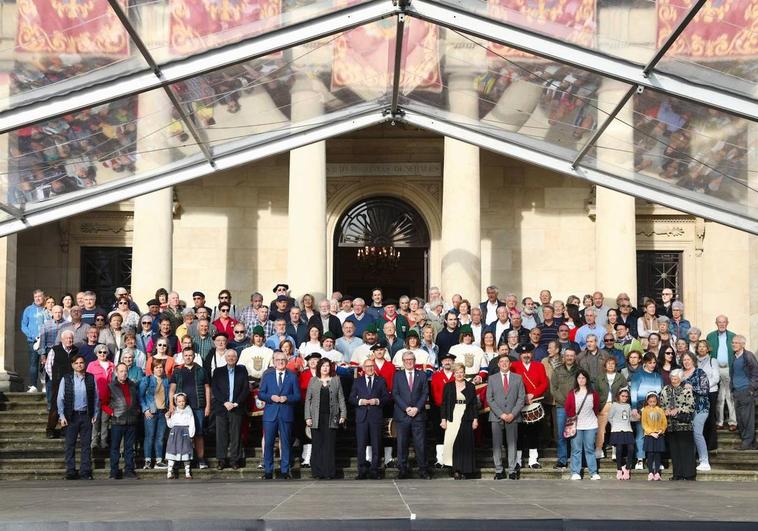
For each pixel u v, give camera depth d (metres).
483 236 34.00
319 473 20.86
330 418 20.89
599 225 30.97
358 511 12.57
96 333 23.09
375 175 34.09
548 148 18.23
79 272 33.94
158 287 30.33
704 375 22.05
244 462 21.89
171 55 14.46
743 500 14.93
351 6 14.30
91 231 34.00
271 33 14.48
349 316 24.28
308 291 29.81
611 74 14.55
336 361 22.31
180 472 21.72
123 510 13.03
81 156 17.06
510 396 21.19
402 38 15.30
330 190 34.16
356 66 16.84
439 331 24.92
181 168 18.14
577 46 14.42
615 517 11.98
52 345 25.02
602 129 16.55
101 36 14.09
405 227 34.50
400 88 17.59
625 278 30.62
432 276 33.88
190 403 21.55
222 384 21.75
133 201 33.81
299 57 16.23
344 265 36.81
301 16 14.31
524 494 15.95
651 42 13.93
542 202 34.06
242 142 18.08
